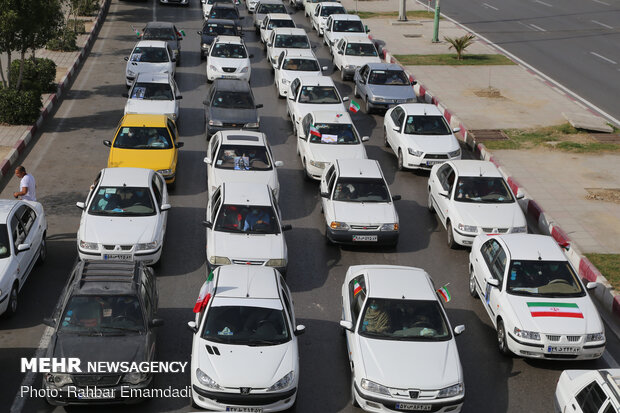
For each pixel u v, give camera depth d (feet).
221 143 63.72
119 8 151.33
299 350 42.63
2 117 77.56
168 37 107.14
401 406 35.76
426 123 73.31
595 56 122.01
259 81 102.68
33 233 48.62
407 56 119.24
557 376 41.32
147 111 75.31
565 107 93.91
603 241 57.82
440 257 55.67
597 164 74.84
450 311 48.03
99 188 52.90
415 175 72.43
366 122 87.66
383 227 55.16
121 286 39.32
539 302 42.63
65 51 112.06
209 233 51.13
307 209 63.46
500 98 97.14
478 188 57.77
